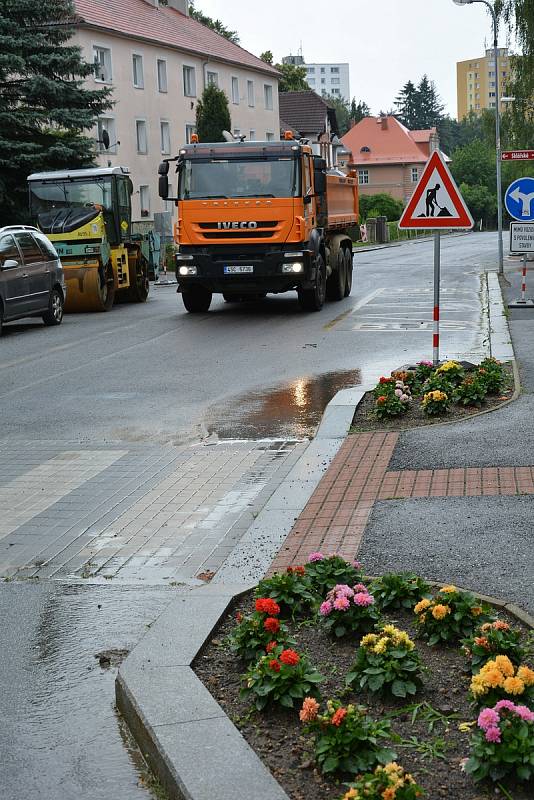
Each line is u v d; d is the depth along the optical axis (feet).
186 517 23.61
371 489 24.23
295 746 12.32
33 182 78.84
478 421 30.76
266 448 30.42
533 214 66.80
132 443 31.78
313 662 14.66
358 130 378.53
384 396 32.63
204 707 13.24
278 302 79.25
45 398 40.22
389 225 243.40
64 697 14.76
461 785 11.30
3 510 24.82
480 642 13.82
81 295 75.41
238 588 18.04
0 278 61.82
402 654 13.60
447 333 56.65
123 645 16.58
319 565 17.38
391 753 11.59
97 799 11.97
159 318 70.38
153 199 177.88
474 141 373.81
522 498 22.57
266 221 64.64
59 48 106.01
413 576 16.83
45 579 19.85
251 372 45.11
